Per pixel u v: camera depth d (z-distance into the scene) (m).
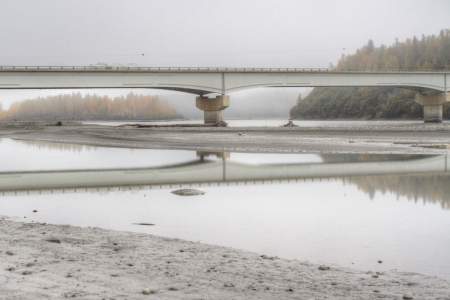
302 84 115.88
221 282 10.84
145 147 62.16
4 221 18.50
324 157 46.94
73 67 99.50
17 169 40.16
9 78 95.19
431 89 128.25
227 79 111.75
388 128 96.12
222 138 75.06
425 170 36.34
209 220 19.38
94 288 10.04
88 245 14.52
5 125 151.25
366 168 38.12
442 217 19.75
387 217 19.78
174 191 27.17
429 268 12.62
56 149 61.28
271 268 12.23
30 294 9.51
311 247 14.99
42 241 14.91
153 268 11.98
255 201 24.09
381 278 11.52
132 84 104.12
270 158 46.47
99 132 99.75
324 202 23.70
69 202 24.28
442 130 88.31
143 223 18.77
